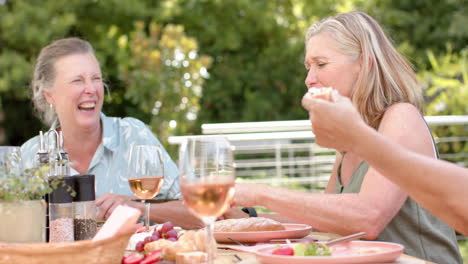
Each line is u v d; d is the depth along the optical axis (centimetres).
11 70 991
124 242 119
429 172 116
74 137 265
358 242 142
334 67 196
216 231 164
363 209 163
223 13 1187
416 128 184
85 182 149
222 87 1220
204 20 1166
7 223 129
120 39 955
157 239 146
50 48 270
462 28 1089
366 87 193
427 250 180
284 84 1235
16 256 113
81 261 115
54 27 997
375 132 115
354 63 196
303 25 1210
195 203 115
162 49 858
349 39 195
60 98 262
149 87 835
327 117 116
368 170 172
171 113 841
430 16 1170
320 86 199
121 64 902
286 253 131
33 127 1113
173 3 1113
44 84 267
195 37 1179
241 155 994
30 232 131
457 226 121
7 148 147
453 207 117
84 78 262
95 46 1075
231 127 505
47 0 1026
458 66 787
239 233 157
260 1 1195
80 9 1075
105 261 117
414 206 181
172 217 224
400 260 129
